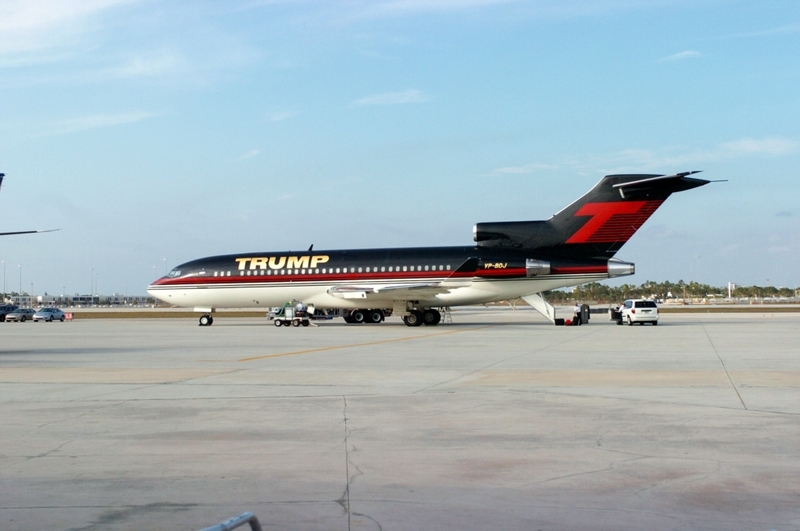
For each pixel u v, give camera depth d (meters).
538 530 6.43
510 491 7.58
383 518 6.74
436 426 10.95
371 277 45.81
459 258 44.97
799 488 7.63
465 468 8.48
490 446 9.59
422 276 45.09
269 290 47.53
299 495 7.46
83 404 13.19
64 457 9.12
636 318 44.03
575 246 42.53
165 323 58.56
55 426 11.12
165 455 9.20
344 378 16.95
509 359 21.53
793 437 10.02
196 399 13.73
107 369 19.39
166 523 6.63
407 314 46.00
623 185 41.34
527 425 10.96
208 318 51.16
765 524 6.56
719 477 8.04
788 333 34.91
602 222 42.12
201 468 8.55
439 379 16.61
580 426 10.86
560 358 21.72
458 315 70.00
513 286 43.34
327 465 8.66
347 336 35.16
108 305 187.25
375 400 13.48
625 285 178.38
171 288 49.22
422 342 29.88
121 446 9.73
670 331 37.38
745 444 9.61
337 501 7.26
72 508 7.07
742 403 12.83
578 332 37.03
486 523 6.61
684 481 7.90
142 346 28.94
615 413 11.91
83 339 34.44
